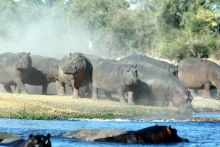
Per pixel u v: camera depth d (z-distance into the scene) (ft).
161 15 536.01
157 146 132.36
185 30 505.25
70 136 139.23
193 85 301.22
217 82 296.92
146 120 196.13
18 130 154.10
